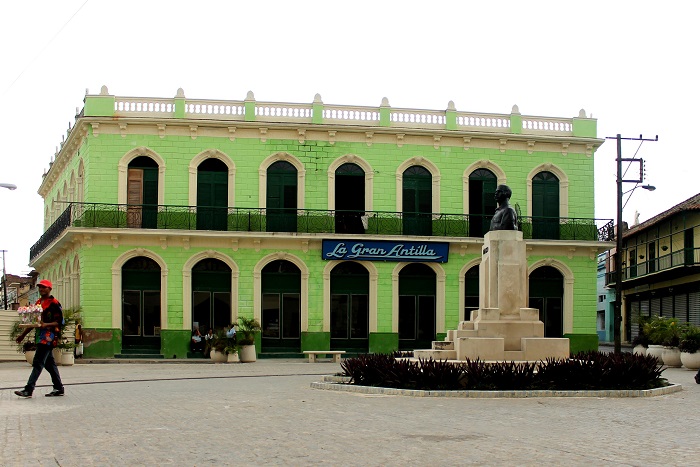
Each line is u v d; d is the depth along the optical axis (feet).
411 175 120.16
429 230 118.62
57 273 134.92
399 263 117.50
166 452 29.35
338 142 118.11
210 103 116.06
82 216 111.24
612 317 190.80
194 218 113.29
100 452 29.40
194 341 111.34
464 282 119.14
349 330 116.88
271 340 115.34
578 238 121.39
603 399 49.83
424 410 42.73
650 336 100.12
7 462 27.48
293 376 74.64
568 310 120.98
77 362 100.42
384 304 116.67
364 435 33.30
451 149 120.67
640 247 163.84
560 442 31.53
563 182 122.93
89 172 112.88
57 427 36.04
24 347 92.89
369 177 118.32
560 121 123.44
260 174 115.65
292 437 32.81
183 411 42.32
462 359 62.54
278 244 115.24
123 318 112.06
